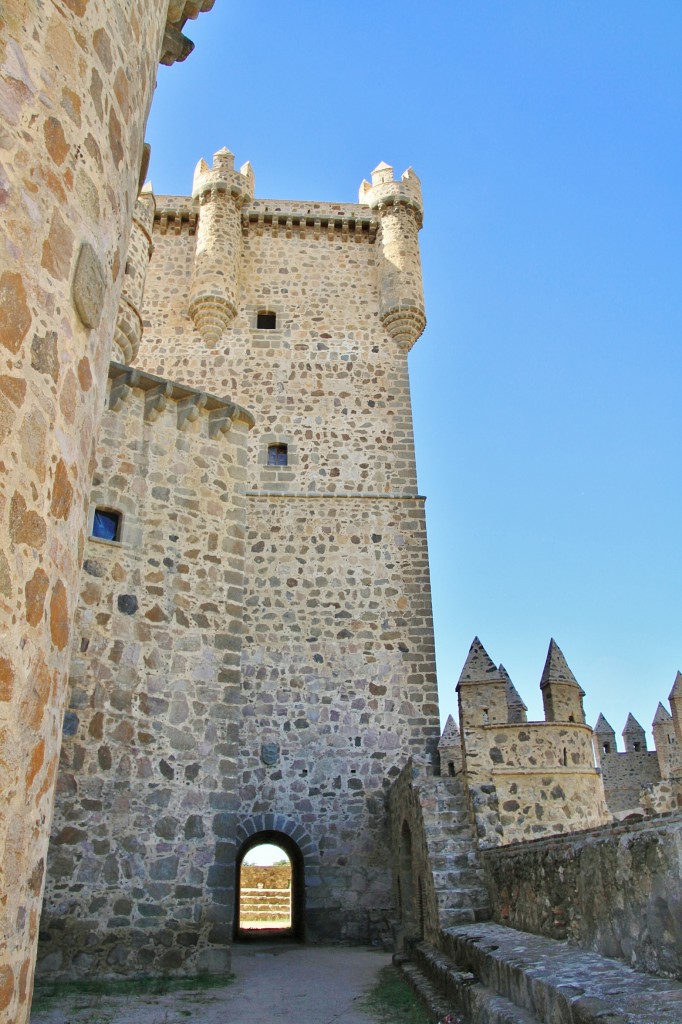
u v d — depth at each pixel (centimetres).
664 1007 468
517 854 921
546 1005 568
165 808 1145
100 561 1216
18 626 384
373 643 1967
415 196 2575
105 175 519
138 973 1052
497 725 1280
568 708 1593
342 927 1675
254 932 1975
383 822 1780
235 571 1351
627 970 584
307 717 1877
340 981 1158
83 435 482
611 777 3306
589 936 685
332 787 1811
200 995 1001
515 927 919
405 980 1112
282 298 2453
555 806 1246
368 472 2198
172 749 1180
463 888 1078
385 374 2348
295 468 2189
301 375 2327
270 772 1819
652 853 564
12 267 393
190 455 1377
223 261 2391
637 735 3528
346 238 2586
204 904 1123
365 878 1723
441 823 1198
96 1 518
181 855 1132
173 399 1395
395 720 1886
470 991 755
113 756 1130
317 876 1723
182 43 983
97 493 1261
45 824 427
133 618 1216
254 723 1862
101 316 512
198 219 2520
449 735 2108
